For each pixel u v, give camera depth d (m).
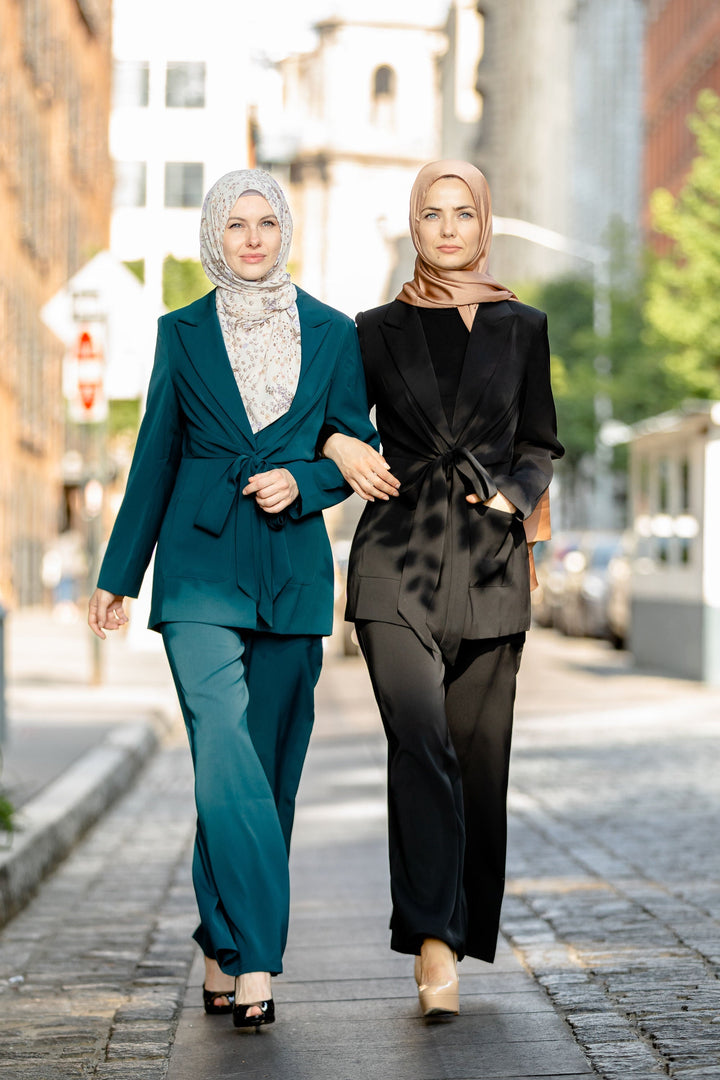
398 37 126.25
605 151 110.81
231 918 5.50
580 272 83.50
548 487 5.86
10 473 46.31
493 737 5.86
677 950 6.74
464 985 6.25
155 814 12.00
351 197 125.69
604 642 40.12
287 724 5.94
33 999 6.32
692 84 79.50
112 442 46.19
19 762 12.98
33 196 49.97
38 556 52.06
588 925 7.33
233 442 5.75
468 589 5.71
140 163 100.88
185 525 5.71
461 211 5.82
